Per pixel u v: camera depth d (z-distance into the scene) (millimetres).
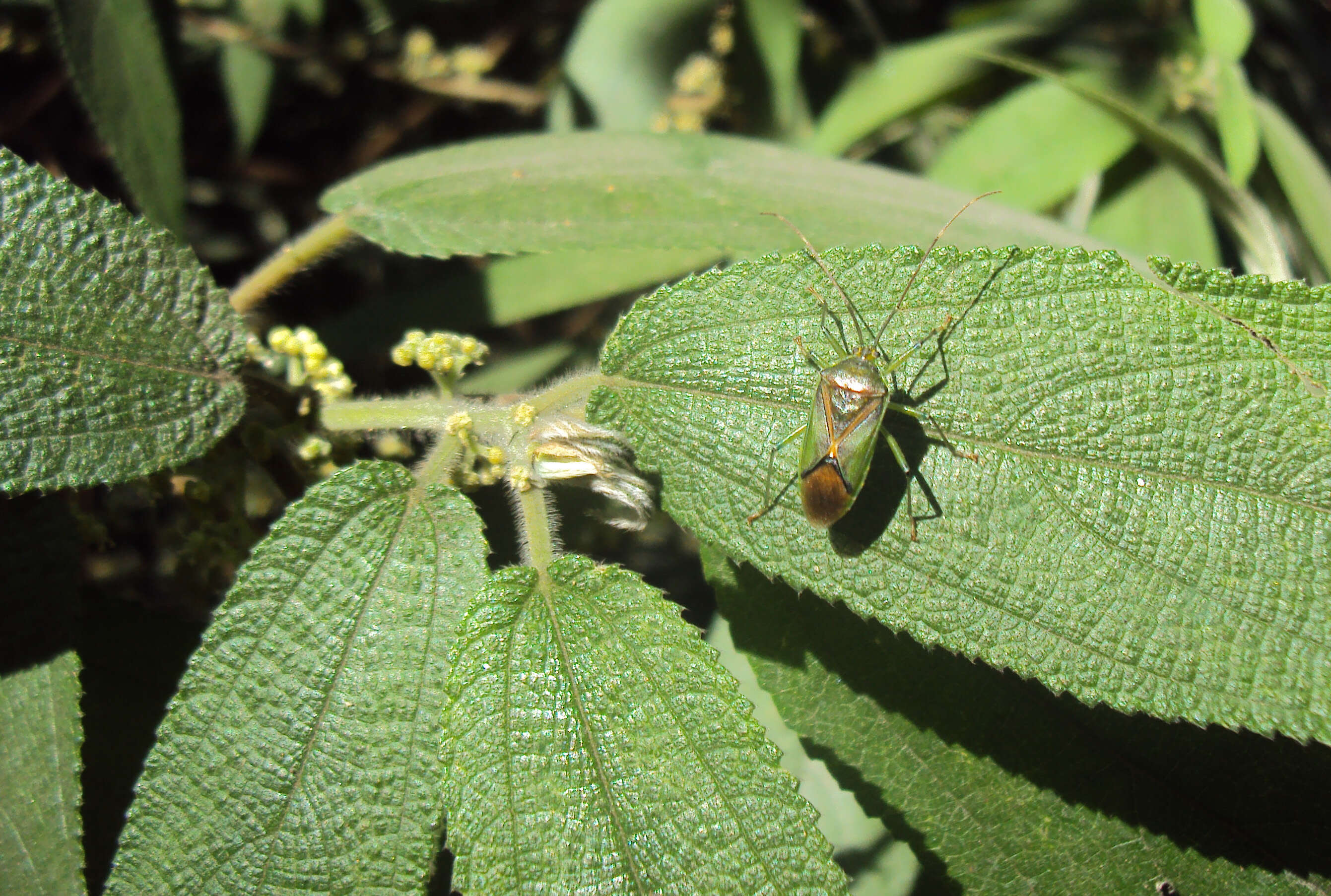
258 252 322
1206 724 152
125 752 188
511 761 151
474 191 193
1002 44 275
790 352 165
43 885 165
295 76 306
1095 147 245
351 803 154
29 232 163
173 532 215
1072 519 158
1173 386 157
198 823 154
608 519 172
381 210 191
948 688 175
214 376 168
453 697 153
